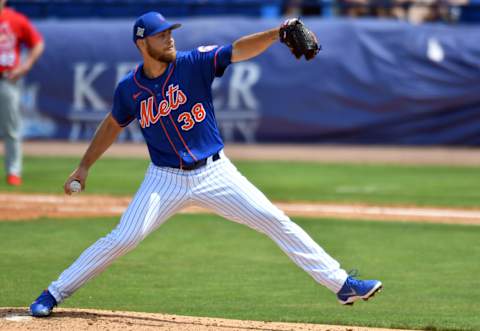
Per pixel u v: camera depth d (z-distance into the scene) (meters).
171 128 18.02
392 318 20.64
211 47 18.03
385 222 35.09
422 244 30.59
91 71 65.25
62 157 57.97
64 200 40.03
